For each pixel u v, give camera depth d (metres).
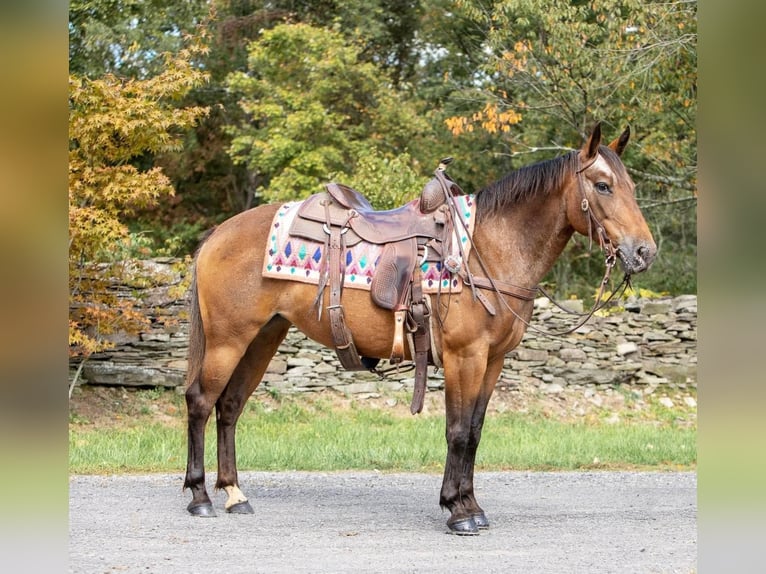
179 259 11.06
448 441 5.23
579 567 4.53
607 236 5.07
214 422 9.73
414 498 6.47
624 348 12.14
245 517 5.72
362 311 5.31
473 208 5.36
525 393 11.77
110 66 16.17
